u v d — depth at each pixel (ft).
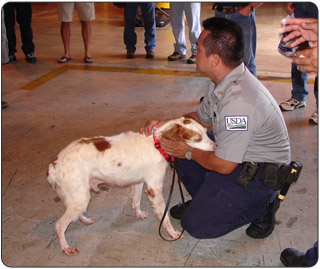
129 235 8.85
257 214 8.37
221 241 8.65
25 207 9.71
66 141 13.03
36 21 34.32
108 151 8.14
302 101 15.42
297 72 14.88
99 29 31.32
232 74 7.07
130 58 23.27
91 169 8.13
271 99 7.28
